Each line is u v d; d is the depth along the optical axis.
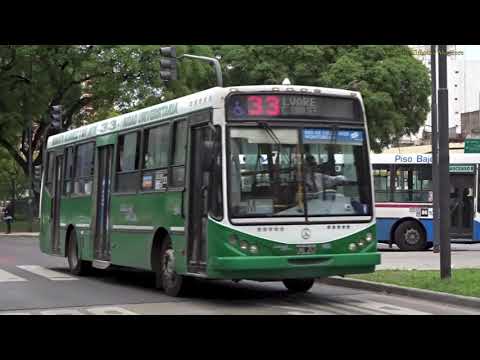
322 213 11.41
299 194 11.34
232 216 10.98
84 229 16.78
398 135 44.81
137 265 13.92
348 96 11.97
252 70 43.19
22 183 52.19
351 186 11.73
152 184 13.45
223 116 11.23
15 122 40.91
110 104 42.22
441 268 13.41
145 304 11.62
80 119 45.06
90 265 17.25
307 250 11.23
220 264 10.95
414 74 44.28
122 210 14.68
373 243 11.74
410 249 24.73
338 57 44.41
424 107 45.53
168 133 12.98
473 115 69.25
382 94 42.75
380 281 13.70
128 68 38.97
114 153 15.35
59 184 18.95
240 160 11.16
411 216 24.73
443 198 13.38
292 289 13.43
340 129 11.80
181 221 12.20
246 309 11.02
